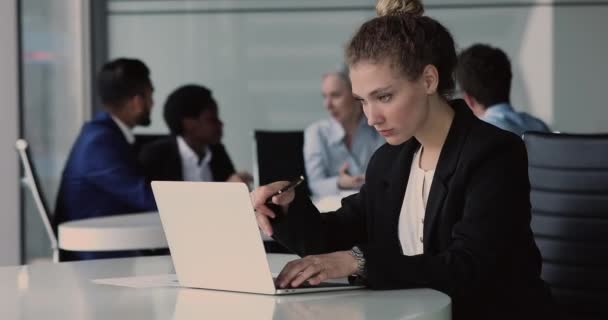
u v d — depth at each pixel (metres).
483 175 2.18
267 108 7.83
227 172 5.50
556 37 7.42
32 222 6.45
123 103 4.70
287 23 7.77
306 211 2.33
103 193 4.48
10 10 6.22
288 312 1.79
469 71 4.70
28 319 1.76
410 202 2.35
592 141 3.07
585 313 3.10
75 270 2.43
